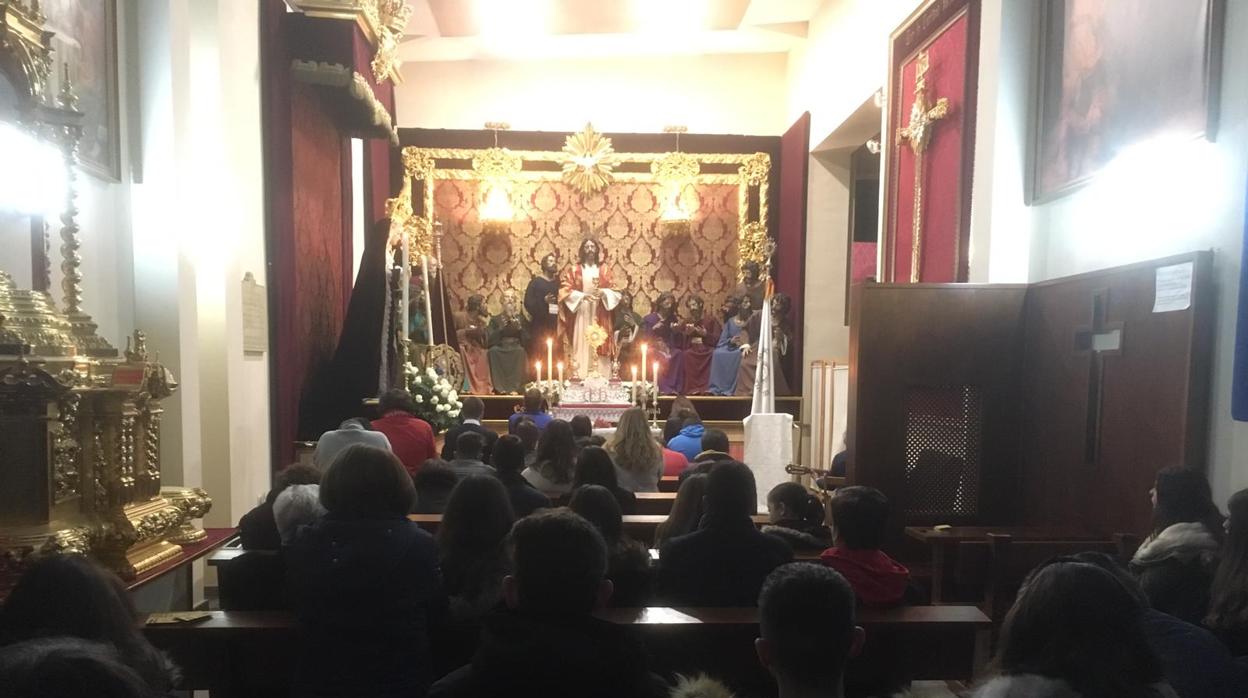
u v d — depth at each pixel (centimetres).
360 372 805
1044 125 565
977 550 436
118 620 181
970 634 329
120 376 365
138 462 387
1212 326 409
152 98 535
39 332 347
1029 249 583
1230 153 405
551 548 187
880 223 872
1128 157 475
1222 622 270
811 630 185
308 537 260
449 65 1370
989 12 591
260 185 700
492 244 1348
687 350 1288
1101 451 482
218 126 620
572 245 1355
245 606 335
